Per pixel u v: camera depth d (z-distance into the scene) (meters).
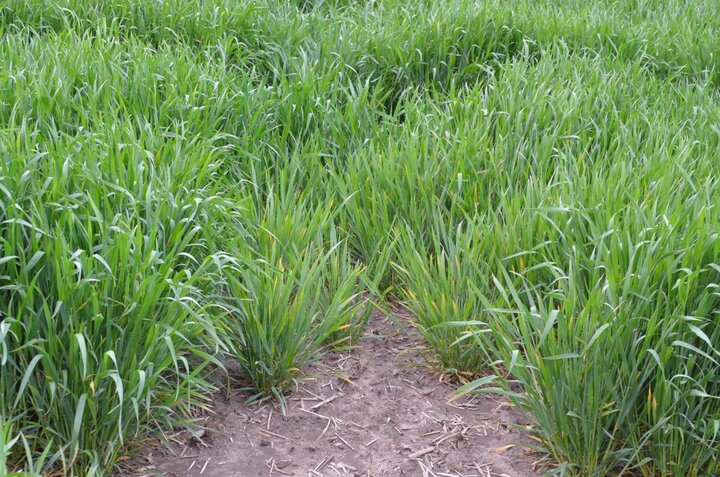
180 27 5.58
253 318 3.01
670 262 2.71
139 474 2.66
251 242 3.46
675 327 2.69
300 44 5.62
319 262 3.52
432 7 6.15
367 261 3.75
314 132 4.60
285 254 3.44
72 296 2.53
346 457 2.84
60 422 2.58
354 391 3.17
